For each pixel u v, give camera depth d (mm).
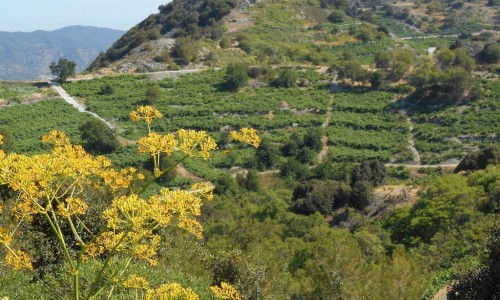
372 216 42031
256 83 82375
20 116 69625
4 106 72938
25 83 84000
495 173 34031
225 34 107125
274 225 37344
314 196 45594
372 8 160375
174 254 14500
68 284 11008
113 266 9352
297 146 65375
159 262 13781
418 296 13336
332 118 71562
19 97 75125
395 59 79750
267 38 106562
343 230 35344
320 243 20188
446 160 59938
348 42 110938
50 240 12656
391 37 118812
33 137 64625
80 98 78688
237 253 15414
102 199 13062
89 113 73188
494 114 65062
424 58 83688
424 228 30406
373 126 69000
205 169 60531
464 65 77875
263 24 113250
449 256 23609
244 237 30625
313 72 85750
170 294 6715
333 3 141750
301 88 80812
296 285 15070
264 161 63406
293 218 39125
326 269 13336
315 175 59562
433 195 34469
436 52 100875
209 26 112188
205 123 70438
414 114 69750
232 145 66688
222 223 36375
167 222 6133
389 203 42281
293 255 23125
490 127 62938
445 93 70938
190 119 71875
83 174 6770
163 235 14734
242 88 81125
